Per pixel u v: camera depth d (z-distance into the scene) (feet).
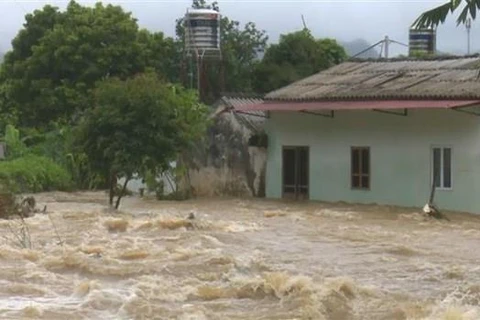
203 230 79.66
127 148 97.81
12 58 169.89
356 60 125.90
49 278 56.18
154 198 116.57
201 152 118.62
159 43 166.09
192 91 112.16
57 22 167.84
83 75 157.99
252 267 60.13
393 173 104.73
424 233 79.71
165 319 45.62
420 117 101.91
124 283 54.65
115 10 164.04
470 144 97.66
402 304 48.24
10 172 125.70
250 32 175.32
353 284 51.98
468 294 51.47
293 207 103.60
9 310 46.96
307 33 165.37
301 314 46.50
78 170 136.67
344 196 109.50
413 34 160.15
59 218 88.28
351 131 108.68
